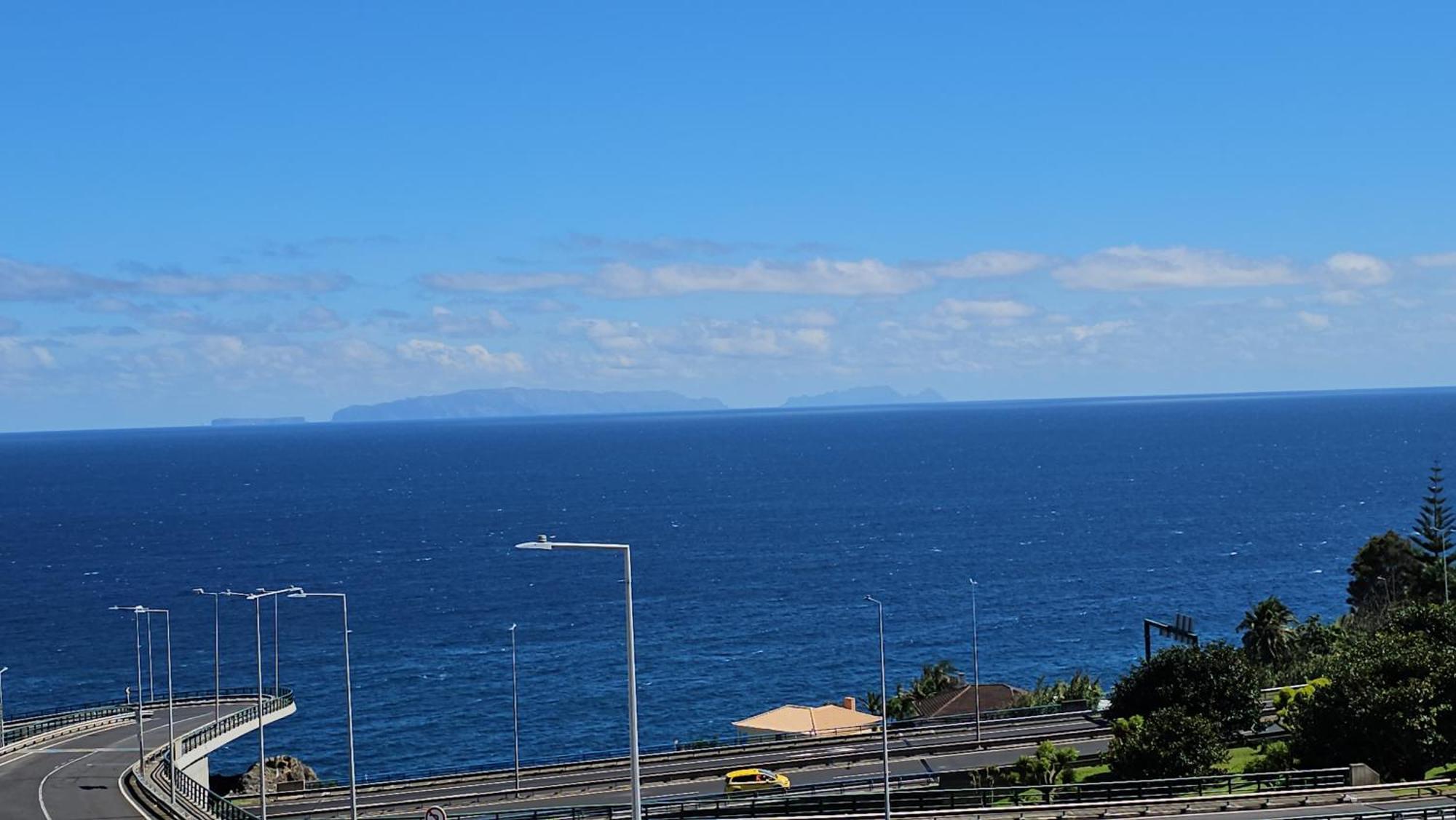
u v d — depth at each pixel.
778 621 181.25
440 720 132.38
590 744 122.38
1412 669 68.56
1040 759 70.25
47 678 154.88
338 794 78.25
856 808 64.69
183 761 77.38
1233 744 77.38
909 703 108.12
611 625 182.25
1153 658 81.25
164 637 181.12
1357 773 64.06
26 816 63.53
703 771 78.19
